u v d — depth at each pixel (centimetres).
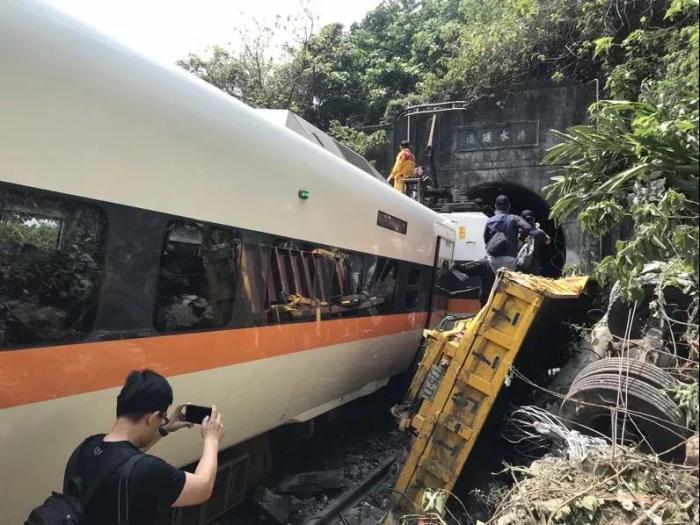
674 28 745
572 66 1348
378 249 619
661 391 313
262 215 411
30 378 260
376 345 629
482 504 416
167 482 206
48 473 274
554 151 304
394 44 1988
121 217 297
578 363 500
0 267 248
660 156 239
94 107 280
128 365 306
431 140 1388
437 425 420
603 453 293
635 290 262
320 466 604
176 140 329
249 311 399
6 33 245
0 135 240
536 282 426
